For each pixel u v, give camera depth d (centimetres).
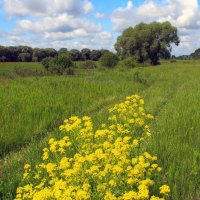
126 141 729
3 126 1076
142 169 624
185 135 977
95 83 2112
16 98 1461
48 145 929
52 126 1156
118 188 607
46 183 692
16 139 991
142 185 550
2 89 1689
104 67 4409
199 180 708
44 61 3525
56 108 1330
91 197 574
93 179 611
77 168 606
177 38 7550
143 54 7219
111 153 662
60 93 1692
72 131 872
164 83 2433
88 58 9031
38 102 1412
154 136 955
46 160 791
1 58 8662
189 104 1451
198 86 2181
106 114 1284
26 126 1095
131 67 4744
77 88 1900
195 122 1109
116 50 7600
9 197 677
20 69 3188
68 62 3309
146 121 1138
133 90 1980
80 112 1368
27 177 692
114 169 602
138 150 827
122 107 1083
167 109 1381
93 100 1590
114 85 2070
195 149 877
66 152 818
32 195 572
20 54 8819
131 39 7219
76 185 600
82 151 746
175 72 3612
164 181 696
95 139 816
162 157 812
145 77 2806
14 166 816
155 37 7450
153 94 1822
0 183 733
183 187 680
